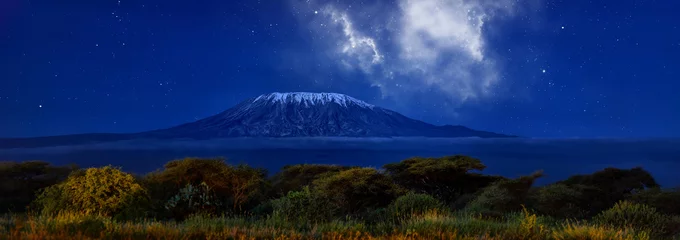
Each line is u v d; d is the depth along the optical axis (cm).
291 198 1346
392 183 2202
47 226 941
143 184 1848
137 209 1402
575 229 1090
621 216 1276
